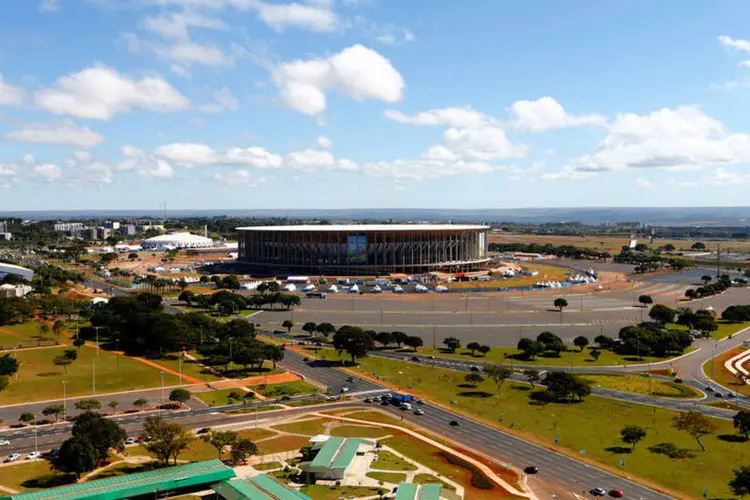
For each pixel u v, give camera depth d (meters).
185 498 144.62
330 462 157.00
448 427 193.62
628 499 146.00
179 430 164.25
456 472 159.88
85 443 153.62
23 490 144.00
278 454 169.62
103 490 138.75
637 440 177.75
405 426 194.12
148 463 162.00
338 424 194.75
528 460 168.62
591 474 159.75
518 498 145.88
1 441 170.50
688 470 161.75
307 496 142.00
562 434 188.00
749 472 146.75
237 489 141.62
